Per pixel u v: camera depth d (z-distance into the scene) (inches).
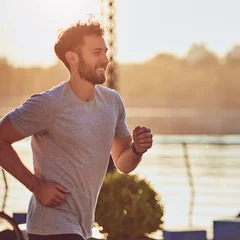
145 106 3425.2
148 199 296.2
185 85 3612.2
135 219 291.1
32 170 187.9
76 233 180.2
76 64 183.2
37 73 2356.1
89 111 183.2
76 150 181.5
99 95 186.7
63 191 180.1
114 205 290.5
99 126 183.9
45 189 179.9
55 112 180.9
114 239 291.7
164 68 3624.5
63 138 181.0
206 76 3659.0
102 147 184.5
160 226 296.5
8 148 181.9
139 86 3506.4
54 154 181.9
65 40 183.9
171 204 576.4
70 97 182.5
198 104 3526.1
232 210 581.3
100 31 184.9
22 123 180.9
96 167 183.8
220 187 629.6
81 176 181.6
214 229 279.0
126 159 194.5
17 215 297.0
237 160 616.4
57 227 179.9
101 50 183.8
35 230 182.1
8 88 2561.5
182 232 276.8
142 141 190.5
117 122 194.4
